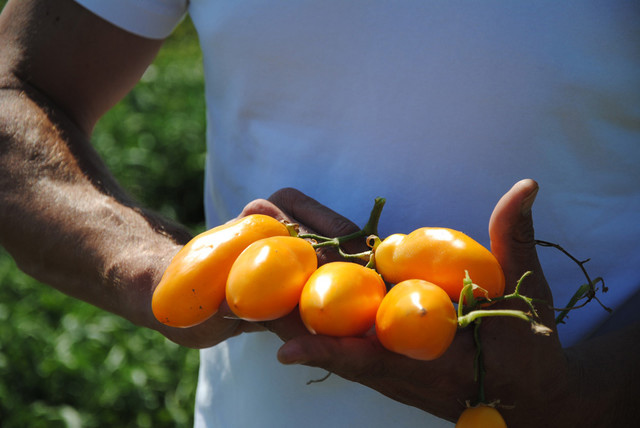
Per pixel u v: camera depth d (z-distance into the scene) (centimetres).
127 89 70
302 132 60
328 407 60
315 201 56
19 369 151
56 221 59
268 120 61
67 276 60
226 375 66
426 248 46
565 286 59
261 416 63
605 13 53
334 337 44
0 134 62
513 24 54
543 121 55
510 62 54
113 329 162
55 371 150
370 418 58
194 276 47
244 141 63
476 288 45
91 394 148
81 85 66
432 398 50
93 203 60
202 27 62
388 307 44
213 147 66
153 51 68
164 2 64
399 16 56
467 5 55
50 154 62
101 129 246
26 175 61
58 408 146
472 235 58
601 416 53
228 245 47
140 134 246
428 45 56
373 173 58
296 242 47
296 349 42
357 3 56
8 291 176
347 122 58
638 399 54
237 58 60
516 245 46
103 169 64
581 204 57
